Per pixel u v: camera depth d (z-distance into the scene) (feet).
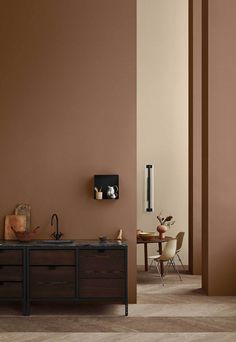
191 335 21.20
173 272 36.47
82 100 26.78
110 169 26.76
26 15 26.76
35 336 21.16
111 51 26.84
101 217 26.71
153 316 24.06
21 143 26.68
